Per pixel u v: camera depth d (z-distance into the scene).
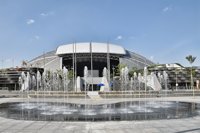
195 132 14.91
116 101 41.12
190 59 94.94
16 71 127.81
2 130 16.03
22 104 36.62
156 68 130.50
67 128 16.42
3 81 128.12
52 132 15.24
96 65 154.62
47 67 159.75
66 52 154.12
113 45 162.50
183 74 128.00
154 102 38.53
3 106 33.62
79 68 153.75
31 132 15.32
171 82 127.06
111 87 76.62
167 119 20.08
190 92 57.06
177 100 42.81
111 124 17.73
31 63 162.25
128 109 28.50
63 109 29.03
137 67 153.62
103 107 31.08
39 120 20.08
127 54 170.75
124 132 15.00
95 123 18.20
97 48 154.38
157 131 15.20
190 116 21.92
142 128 16.19
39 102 40.22
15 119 20.80
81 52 151.38
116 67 138.62
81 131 15.42
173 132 14.91
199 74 128.50
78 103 37.78
